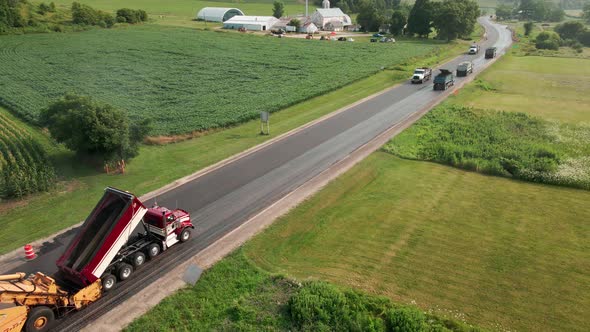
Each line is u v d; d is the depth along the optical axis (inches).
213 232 1007.6
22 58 3267.7
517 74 3014.3
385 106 2143.2
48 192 1226.0
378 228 1035.9
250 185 1256.8
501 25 7268.7
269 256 919.7
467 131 1764.3
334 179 1290.6
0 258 909.8
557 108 2164.1
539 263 898.7
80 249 794.8
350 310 740.7
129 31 4872.0
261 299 780.0
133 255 857.5
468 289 815.1
